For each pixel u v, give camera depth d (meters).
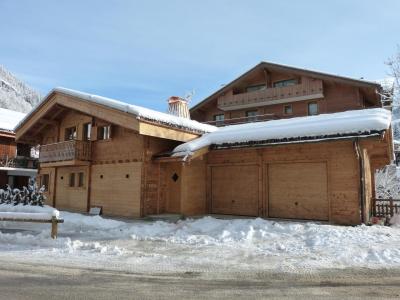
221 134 15.05
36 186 18.53
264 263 6.99
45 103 18.30
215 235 10.08
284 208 13.74
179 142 16.23
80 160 16.95
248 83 31.69
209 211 15.72
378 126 11.48
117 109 14.15
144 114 13.67
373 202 14.13
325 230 10.09
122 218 14.53
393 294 5.07
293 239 9.36
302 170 13.47
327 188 12.76
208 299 4.82
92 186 17.14
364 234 9.70
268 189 14.21
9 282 5.59
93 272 6.26
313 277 5.97
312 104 28.39
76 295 4.95
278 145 13.10
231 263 7.01
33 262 7.02
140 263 7.00
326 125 12.48
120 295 4.96
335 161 12.61
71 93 16.23
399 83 19.34
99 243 9.06
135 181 15.06
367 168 14.09
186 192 15.05
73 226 11.84
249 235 9.77
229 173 15.43
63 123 19.61
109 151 16.56
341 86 26.88
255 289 5.30
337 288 5.36
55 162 18.11
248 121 30.28
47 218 9.30
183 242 9.20
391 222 12.89
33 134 21.09
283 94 28.56
